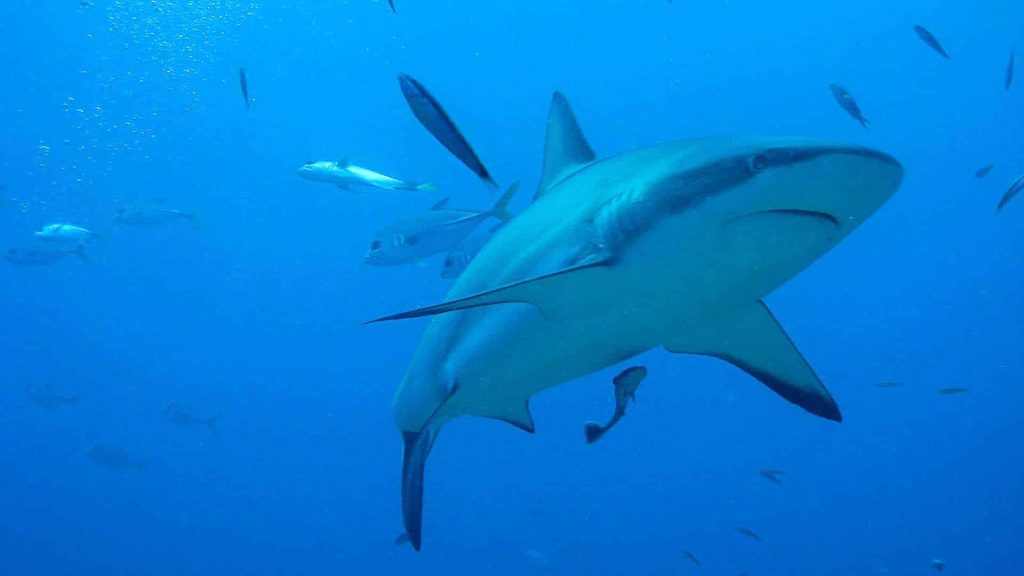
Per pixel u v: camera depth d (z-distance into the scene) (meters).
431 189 8.66
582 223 3.43
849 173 2.83
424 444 4.87
